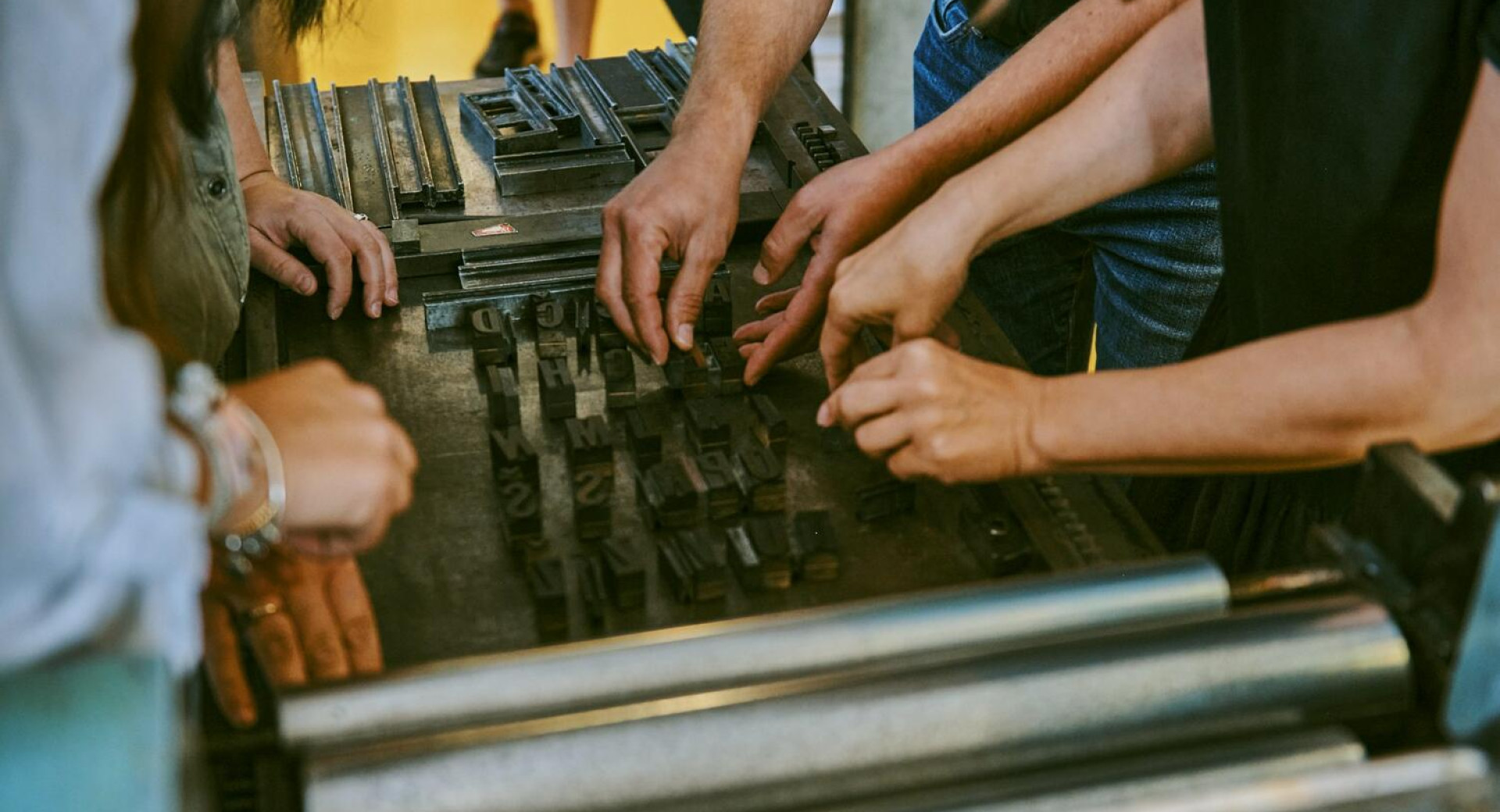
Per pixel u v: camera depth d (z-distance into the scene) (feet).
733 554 3.04
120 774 1.62
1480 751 1.95
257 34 6.22
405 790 1.92
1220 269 5.26
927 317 3.48
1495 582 1.86
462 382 3.73
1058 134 3.57
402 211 4.47
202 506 2.04
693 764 2.00
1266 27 3.27
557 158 4.66
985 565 3.08
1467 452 3.34
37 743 1.62
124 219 2.48
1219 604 2.39
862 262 3.46
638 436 3.34
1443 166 3.13
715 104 4.17
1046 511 3.12
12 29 1.56
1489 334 2.49
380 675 2.16
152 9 2.28
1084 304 6.22
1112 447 2.83
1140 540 3.04
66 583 1.60
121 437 1.56
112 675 1.67
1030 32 5.25
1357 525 2.49
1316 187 3.34
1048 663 2.12
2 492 1.47
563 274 4.04
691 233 3.86
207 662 2.59
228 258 3.49
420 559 3.10
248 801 2.28
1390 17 2.98
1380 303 3.38
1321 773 1.87
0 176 1.52
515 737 2.01
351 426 2.30
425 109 5.09
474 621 2.94
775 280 4.01
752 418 3.59
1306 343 2.70
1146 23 4.07
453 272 4.15
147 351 1.62
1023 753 2.09
